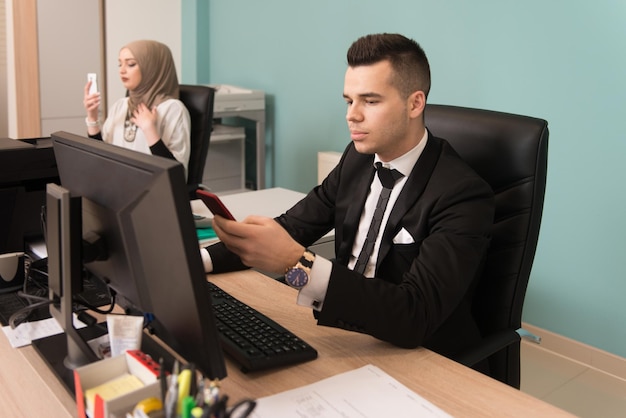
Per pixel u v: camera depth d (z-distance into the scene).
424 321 1.18
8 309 1.30
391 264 1.39
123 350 0.99
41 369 1.07
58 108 4.06
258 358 1.07
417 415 0.94
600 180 2.46
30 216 1.57
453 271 1.24
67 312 1.03
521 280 1.44
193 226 0.82
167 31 4.37
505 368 1.44
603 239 2.48
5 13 3.86
